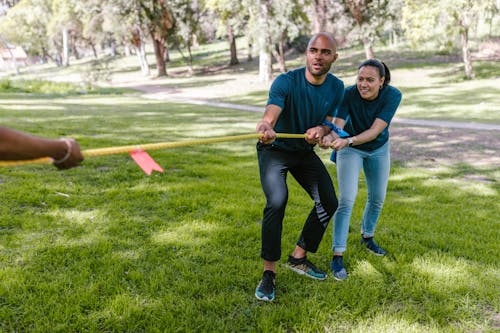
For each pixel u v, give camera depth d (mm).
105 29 39875
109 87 31250
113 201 4945
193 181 5965
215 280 3279
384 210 5211
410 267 3625
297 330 2793
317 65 2998
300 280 3412
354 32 31594
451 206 5570
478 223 4883
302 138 3164
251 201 5176
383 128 3520
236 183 6039
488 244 4180
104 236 3996
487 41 34938
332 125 3352
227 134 11070
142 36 41188
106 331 2703
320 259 3775
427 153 9383
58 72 53531
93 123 11992
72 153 1676
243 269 3473
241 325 2816
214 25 52938
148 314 2830
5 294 3000
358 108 3609
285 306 3037
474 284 3398
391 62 34812
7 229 4055
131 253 3701
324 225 3320
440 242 4184
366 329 2795
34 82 28859
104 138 8977
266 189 3111
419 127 12852
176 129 11633
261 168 3205
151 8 37781
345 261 3746
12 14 60625
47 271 3316
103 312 2844
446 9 23969
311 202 5398
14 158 1535
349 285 3336
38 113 14320
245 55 48906
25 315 2787
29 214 4371
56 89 27828
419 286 3305
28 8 59938
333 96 3244
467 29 24875
